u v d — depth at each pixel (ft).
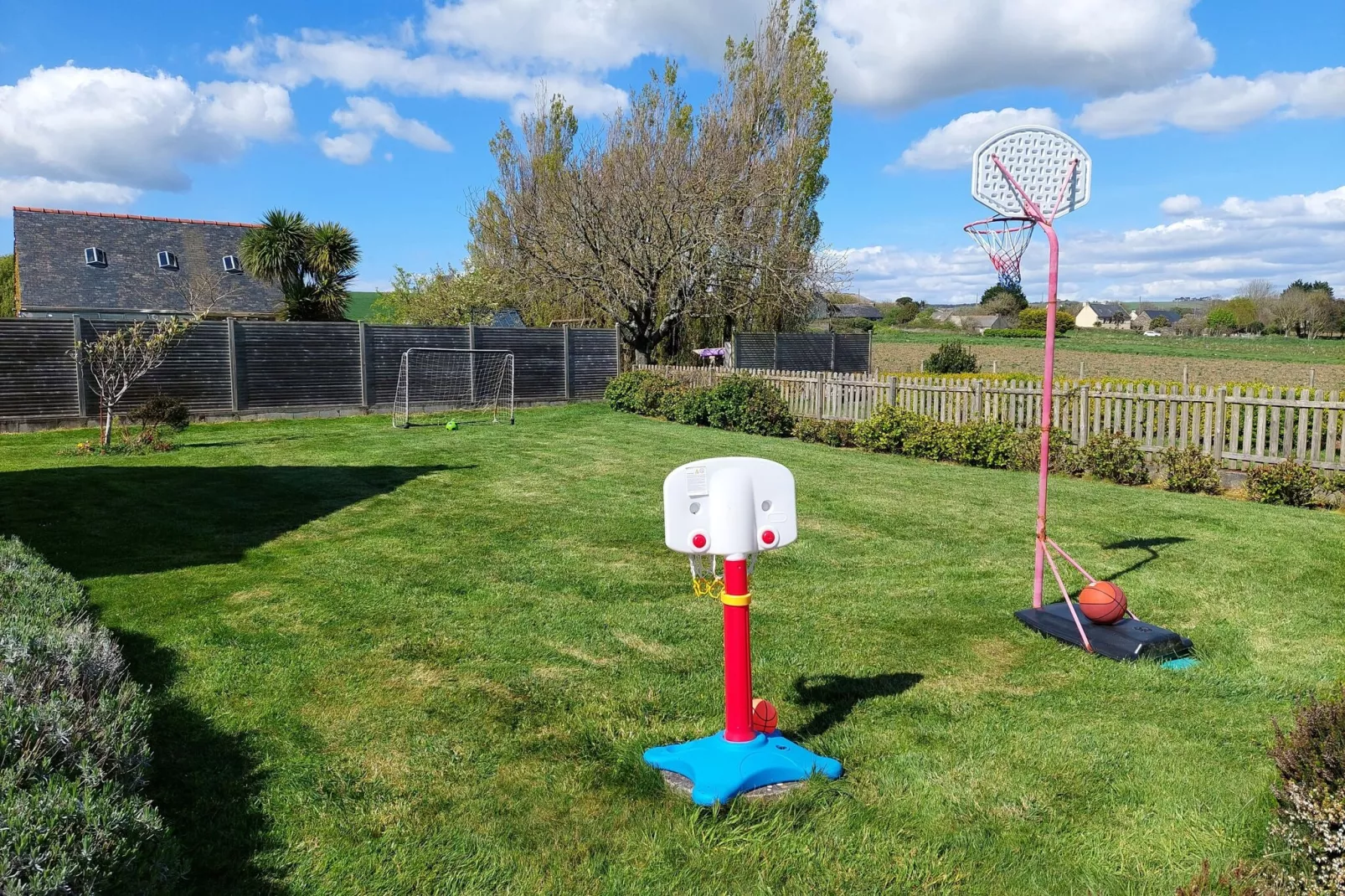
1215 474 32.53
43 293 98.89
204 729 12.37
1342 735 8.61
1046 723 12.49
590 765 11.38
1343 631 16.37
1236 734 12.05
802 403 54.85
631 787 10.77
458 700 13.42
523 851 9.47
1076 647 15.66
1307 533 24.58
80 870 7.12
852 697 13.60
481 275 100.68
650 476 35.24
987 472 37.47
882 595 18.93
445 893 8.77
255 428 53.67
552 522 26.50
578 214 74.33
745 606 10.77
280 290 110.11
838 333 94.68
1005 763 11.28
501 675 14.43
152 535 24.56
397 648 15.65
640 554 22.65
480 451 42.83
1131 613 17.11
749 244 76.79
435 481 33.83
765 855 9.29
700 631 16.69
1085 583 19.57
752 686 13.83
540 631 16.58
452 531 25.26
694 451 43.75
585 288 77.25
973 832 9.72
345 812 10.25
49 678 10.45
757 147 84.38
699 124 80.89
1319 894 7.80
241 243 98.32
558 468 37.40
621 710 13.06
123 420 52.21
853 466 39.34
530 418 61.26
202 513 27.61
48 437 47.16
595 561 21.86
